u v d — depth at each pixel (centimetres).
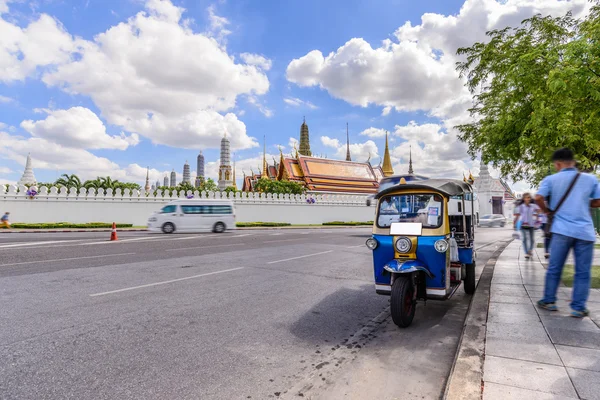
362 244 1631
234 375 339
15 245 1345
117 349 392
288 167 6222
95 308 542
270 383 325
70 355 373
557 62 600
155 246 1381
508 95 805
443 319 526
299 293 669
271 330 467
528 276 730
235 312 541
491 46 852
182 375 335
